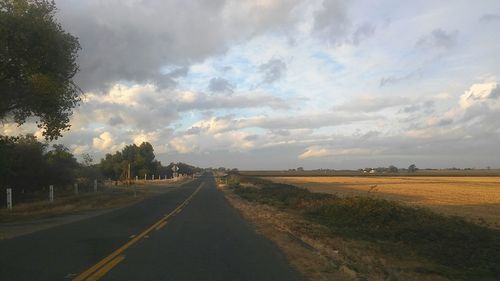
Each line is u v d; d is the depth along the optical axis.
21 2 22.28
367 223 22.67
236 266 11.02
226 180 103.75
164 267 10.76
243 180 103.56
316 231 19.41
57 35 23.59
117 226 20.34
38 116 25.97
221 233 17.80
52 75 24.11
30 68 22.97
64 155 51.69
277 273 10.27
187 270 10.43
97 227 19.94
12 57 22.50
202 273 10.12
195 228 19.52
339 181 107.50
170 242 15.15
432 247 15.87
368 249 15.73
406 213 23.59
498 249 15.88
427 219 21.55
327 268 10.95
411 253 15.30
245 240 15.84
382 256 14.51
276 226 20.56
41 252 12.91
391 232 19.17
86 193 50.91
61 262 11.30
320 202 31.50
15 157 39.38
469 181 108.75
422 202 42.47
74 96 26.23
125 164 99.31
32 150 45.88
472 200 45.25
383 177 147.75
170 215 26.27
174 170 120.19
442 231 18.22
